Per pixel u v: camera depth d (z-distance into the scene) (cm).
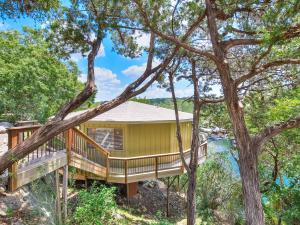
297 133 917
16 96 1345
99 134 1338
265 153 1212
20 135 625
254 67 589
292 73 825
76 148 898
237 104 591
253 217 566
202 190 1329
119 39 753
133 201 1290
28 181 631
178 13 674
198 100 988
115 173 1134
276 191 1012
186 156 1482
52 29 630
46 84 1447
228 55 878
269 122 930
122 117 1292
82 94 599
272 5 512
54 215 775
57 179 802
